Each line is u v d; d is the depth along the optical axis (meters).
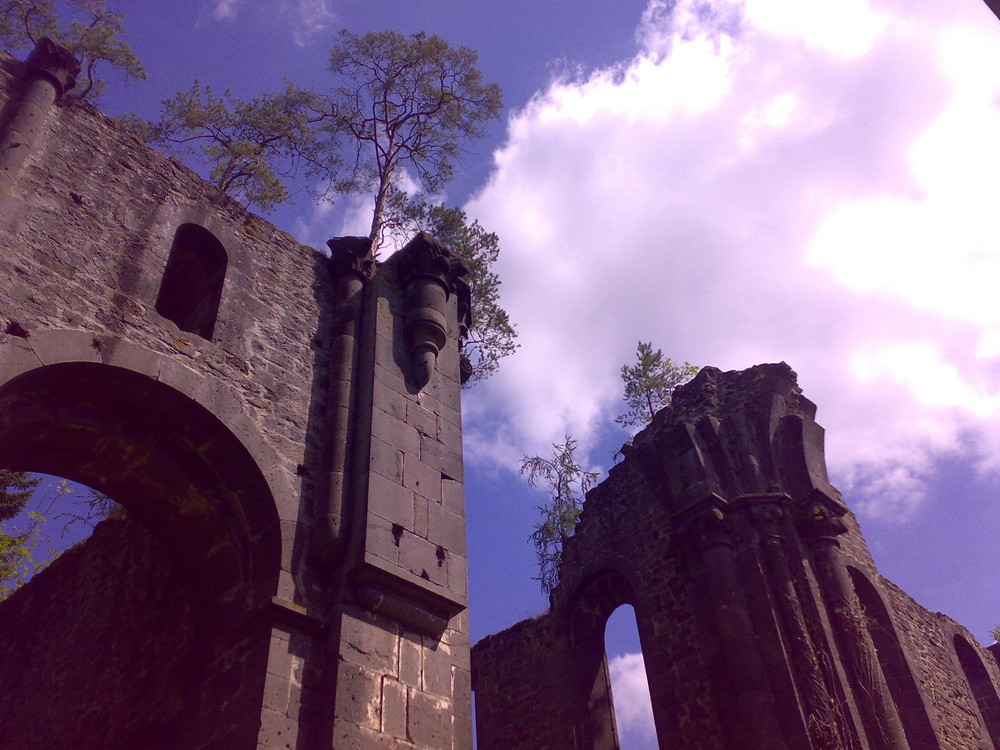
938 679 17.62
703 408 16.83
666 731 14.40
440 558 8.45
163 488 8.34
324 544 7.92
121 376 7.57
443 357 10.41
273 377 8.98
